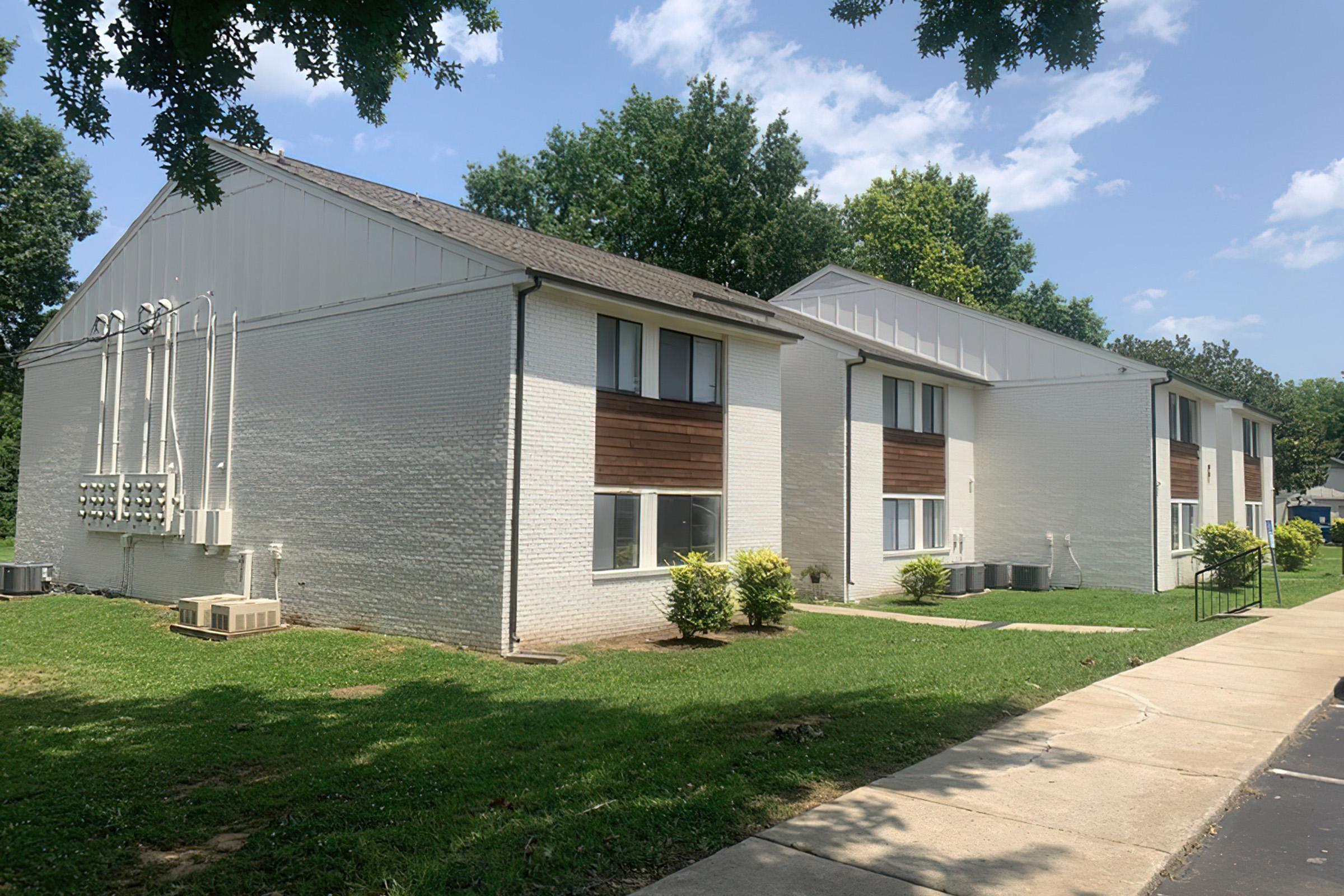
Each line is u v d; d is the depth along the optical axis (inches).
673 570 550.9
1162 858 192.9
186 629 549.6
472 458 508.7
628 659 480.1
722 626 557.9
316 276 607.2
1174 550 932.0
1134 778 250.4
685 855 191.9
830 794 233.8
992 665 426.6
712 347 643.5
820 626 618.2
